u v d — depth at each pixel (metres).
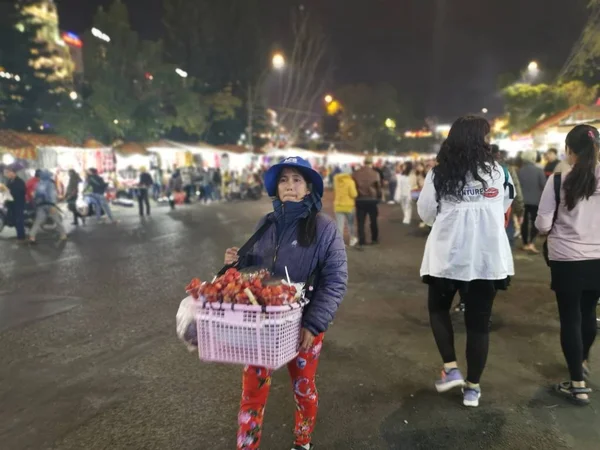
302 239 2.55
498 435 3.09
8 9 23.48
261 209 20.11
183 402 3.56
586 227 3.35
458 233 3.20
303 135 57.16
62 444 3.06
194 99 31.00
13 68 23.92
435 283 3.39
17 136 18.78
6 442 3.09
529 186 8.54
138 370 4.12
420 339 4.76
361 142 61.78
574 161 3.37
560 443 2.99
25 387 3.83
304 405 2.74
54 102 25.16
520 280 6.82
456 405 3.47
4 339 4.87
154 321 5.38
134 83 27.66
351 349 4.52
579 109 14.74
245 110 40.66
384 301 6.06
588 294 3.67
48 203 11.44
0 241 11.53
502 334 4.81
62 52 44.91
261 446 3.01
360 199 10.05
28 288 6.90
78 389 3.79
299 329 2.42
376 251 9.53
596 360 4.17
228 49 39.53
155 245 10.67
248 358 2.22
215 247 10.33
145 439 3.10
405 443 3.02
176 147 27.89
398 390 3.72
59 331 5.09
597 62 13.79
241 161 33.34
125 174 24.52
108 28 26.59
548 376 3.90
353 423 3.26
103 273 7.84
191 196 23.81
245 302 2.17
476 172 3.11
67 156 19.77
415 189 13.23
